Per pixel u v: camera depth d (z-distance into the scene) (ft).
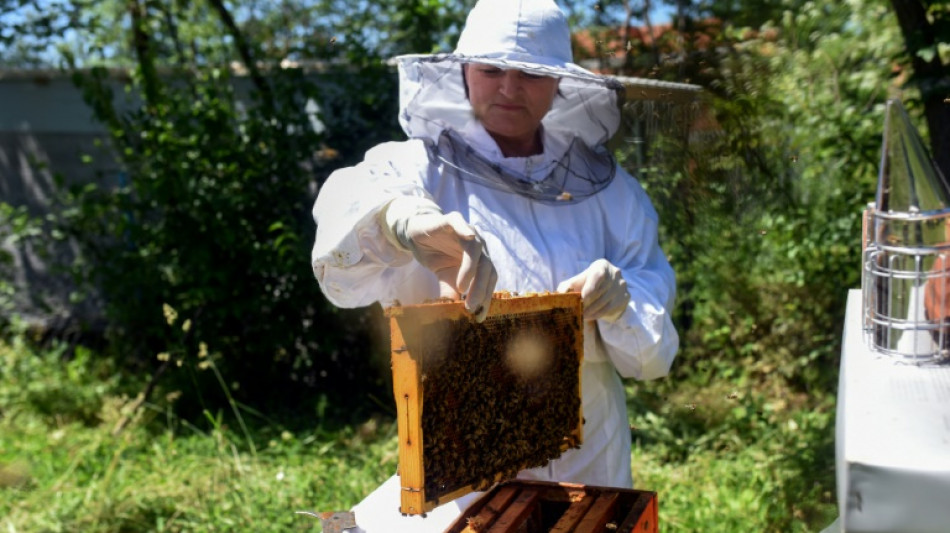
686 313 19.77
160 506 13.44
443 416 5.09
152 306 19.81
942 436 3.30
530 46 7.00
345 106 20.74
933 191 4.34
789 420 15.65
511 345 5.72
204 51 20.88
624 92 7.51
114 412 18.57
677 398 17.76
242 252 19.61
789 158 11.05
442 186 7.13
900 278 4.31
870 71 15.61
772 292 18.71
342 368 20.88
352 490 13.33
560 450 6.35
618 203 7.55
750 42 11.17
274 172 19.65
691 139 8.96
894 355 4.33
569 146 7.51
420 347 4.82
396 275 6.93
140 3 19.72
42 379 20.54
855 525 3.16
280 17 25.63
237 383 19.11
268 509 12.68
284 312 19.92
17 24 19.27
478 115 7.14
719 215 9.98
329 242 6.36
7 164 25.39
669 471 14.25
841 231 16.67
